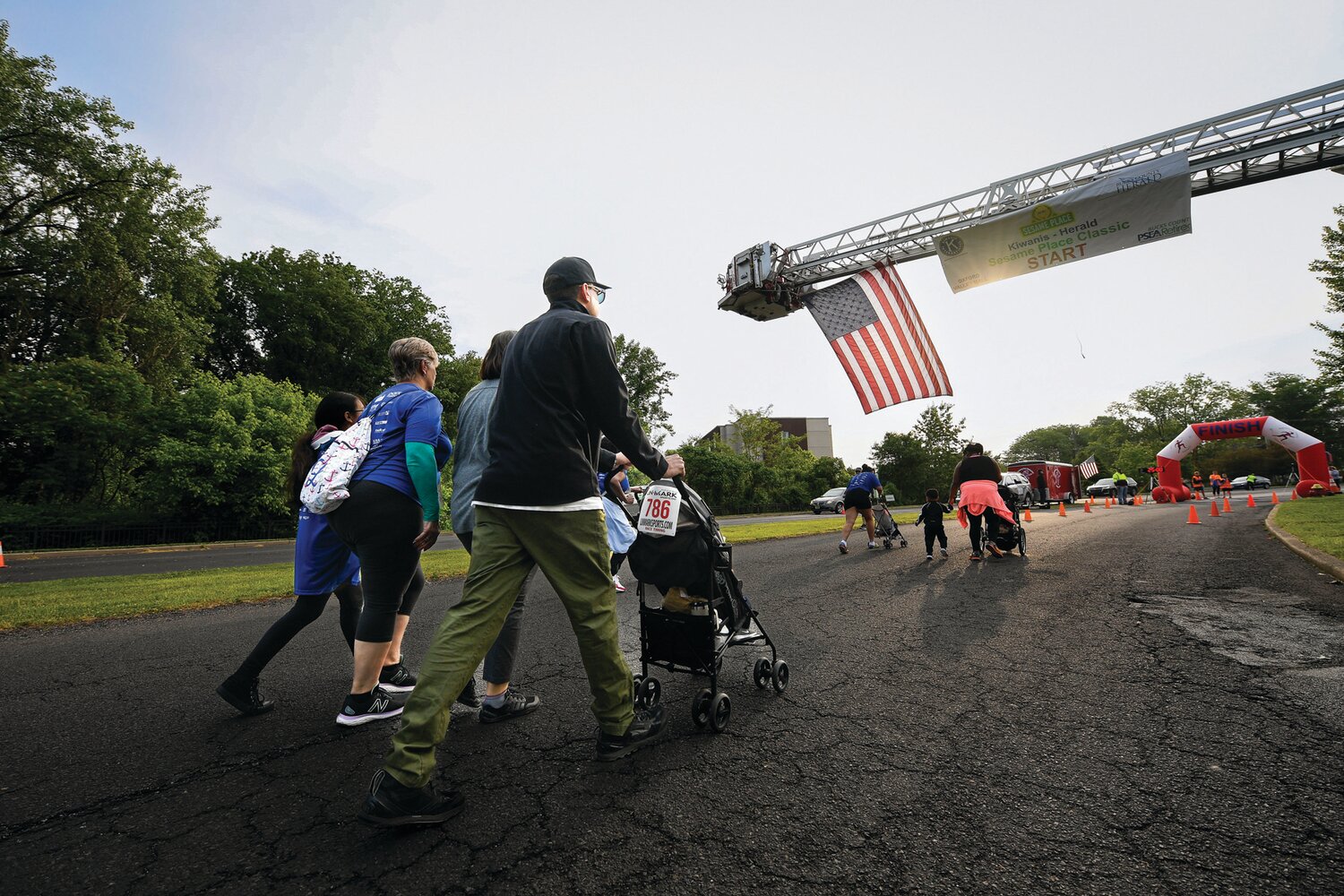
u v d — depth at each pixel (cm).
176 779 232
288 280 3434
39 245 2334
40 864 175
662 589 286
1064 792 210
